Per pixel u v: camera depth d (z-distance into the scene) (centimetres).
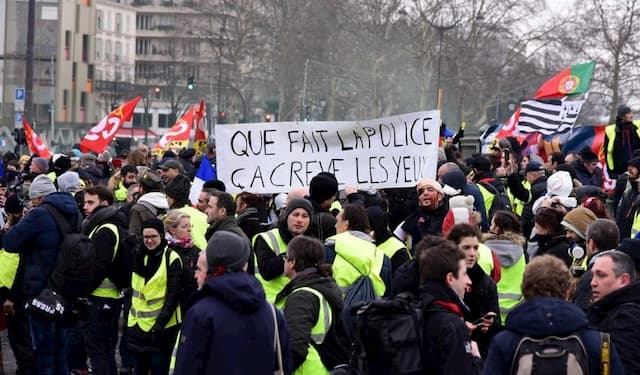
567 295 696
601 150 1967
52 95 7681
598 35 8575
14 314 1237
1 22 7444
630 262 754
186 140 2852
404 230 1180
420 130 1287
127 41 12206
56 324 1188
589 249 913
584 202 1112
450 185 1302
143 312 1105
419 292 745
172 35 11388
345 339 858
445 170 1333
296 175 1297
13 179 2205
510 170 1630
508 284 1018
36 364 1216
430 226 1163
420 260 741
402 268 768
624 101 8300
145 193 1309
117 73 11275
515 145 1875
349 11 8662
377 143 1295
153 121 11588
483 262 969
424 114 1284
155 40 13625
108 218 1206
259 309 739
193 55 11056
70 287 1169
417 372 725
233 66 9225
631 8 7688
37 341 1180
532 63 9106
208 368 723
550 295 686
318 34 8756
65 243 1169
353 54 8694
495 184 1459
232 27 9700
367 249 948
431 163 1284
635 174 1379
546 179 1553
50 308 1158
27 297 1178
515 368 679
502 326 941
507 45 9419
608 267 750
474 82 8600
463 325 724
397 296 748
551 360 669
